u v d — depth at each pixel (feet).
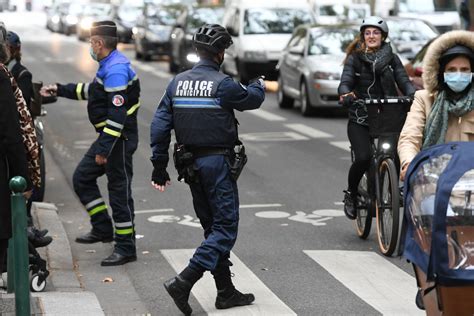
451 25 199.00
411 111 45.19
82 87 62.23
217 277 49.88
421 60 106.52
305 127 126.72
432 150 37.04
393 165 60.49
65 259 60.39
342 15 213.05
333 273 57.47
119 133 58.44
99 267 59.31
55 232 67.15
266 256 61.82
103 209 64.85
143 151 107.65
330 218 73.51
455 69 42.93
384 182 62.13
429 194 35.96
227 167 48.39
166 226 71.15
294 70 143.13
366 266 59.00
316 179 89.61
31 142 43.19
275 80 172.35
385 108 61.57
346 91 63.21
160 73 214.90
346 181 88.53
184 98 48.21
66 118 136.56
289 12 176.96
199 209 49.67
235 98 47.80
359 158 63.16
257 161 99.91
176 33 208.13
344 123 130.82
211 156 48.24
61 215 75.36
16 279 40.63
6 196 42.16
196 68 48.60
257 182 88.33
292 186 86.33
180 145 48.65
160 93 171.12
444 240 34.32
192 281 48.26
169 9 251.80
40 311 47.50
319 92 134.72
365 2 239.09
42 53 274.57
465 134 44.19
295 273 57.52
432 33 159.84
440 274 34.32
